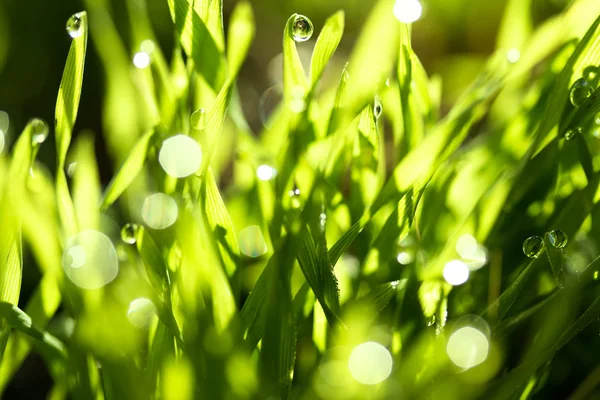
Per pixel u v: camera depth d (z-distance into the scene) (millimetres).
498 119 222
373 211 177
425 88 198
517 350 187
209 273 174
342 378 171
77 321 169
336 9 411
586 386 179
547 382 197
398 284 179
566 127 179
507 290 174
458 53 372
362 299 176
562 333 169
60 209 176
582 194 184
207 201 176
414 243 187
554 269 171
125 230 180
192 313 172
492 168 200
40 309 179
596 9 194
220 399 168
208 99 192
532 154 182
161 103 191
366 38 209
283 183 181
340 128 189
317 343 179
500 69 201
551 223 195
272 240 175
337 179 194
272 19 425
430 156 177
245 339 173
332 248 176
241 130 207
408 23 187
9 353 178
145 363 181
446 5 366
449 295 189
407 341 176
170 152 177
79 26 177
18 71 361
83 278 172
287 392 170
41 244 180
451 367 171
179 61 200
